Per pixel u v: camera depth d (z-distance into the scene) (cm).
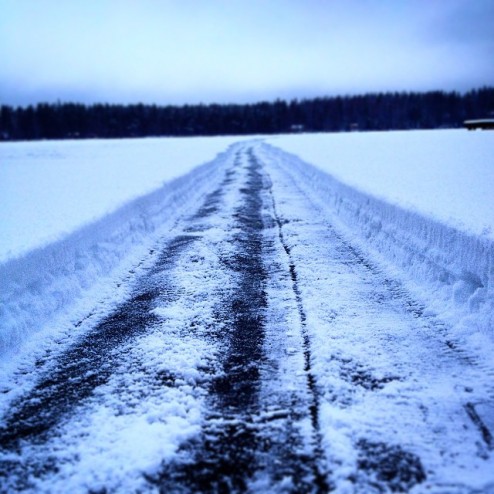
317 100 12200
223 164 2542
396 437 241
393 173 1428
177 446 242
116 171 2162
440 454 227
